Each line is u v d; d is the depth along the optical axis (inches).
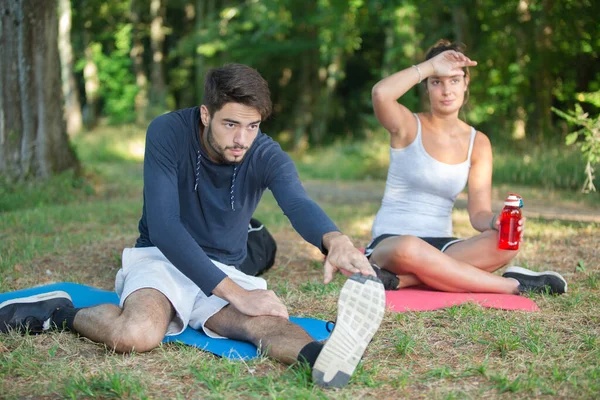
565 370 112.9
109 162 784.3
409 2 627.2
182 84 1252.5
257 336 120.1
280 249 229.5
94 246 227.6
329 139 995.3
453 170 172.2
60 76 425.4
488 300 155.1
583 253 214.7
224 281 121.0
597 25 598.9
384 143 707.4
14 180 403.2
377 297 104.0
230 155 122.6
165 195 123.2
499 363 116.7
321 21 802.2
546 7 578.9
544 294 163.3
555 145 540.4
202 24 1045.2
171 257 120.3
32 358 119.2
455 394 103.5
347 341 103.6
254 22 921.5
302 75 990.4
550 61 612.1
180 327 130.8
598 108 674.2
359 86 1107.3
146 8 1242.0
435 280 160.9
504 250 164.2
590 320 142.5
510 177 498.3
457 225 295.1
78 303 153.7
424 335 132.0
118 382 104.3
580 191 424.5
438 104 170.2
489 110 649.6
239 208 134.2
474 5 640.4
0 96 406.3
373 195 482.6
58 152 427.2
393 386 107.0
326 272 112.3
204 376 109.3
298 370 110.7
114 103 1139.9
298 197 124.7
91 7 1153.4
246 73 119.2
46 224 277.0
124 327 120.0
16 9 401.4
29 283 179.6
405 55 704.4
